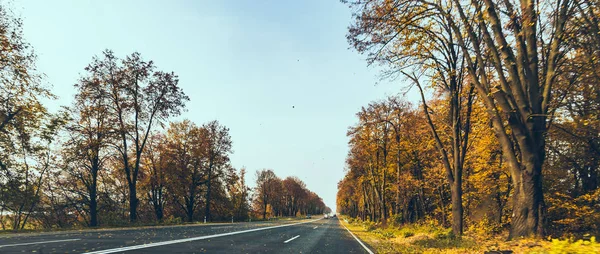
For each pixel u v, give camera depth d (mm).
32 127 26094
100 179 39125
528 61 10469
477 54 11391
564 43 11703
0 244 9695
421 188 34219
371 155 40312
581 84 14344
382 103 33219
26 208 29828
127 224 26875
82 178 34812
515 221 10227
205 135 50625
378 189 41375
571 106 15438
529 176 10055
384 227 28844
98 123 30562
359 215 93000
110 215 30188
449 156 26266
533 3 9773
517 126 10312
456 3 11555
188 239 13141
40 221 33812
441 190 30000
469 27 11469
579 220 14375
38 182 30547
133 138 31828
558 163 17031
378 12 12234
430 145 28062
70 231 17516
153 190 47688
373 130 34062
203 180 52969
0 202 26500
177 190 48156
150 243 10875
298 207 163250
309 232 23453
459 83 15172
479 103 18594
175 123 49906
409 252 11562
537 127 10148
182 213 55312
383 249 12805
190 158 49969
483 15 10914
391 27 12648
